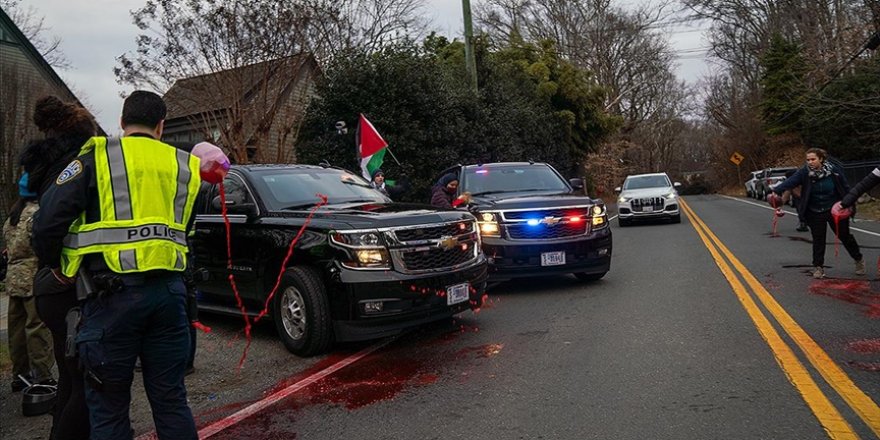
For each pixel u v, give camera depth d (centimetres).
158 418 330
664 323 652
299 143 1688
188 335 340
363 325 577
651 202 1925
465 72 2334
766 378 470
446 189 991
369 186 785
